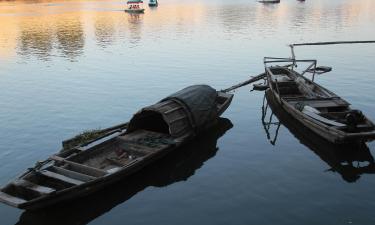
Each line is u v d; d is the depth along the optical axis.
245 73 40.81
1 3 150.25
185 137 22.03
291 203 17.27
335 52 49.19
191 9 115.75
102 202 17.78
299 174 19.83
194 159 21.78
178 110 22.48
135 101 32.62
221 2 141.88
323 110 24.55
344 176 19.52
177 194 18.41
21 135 25.89
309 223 15.84
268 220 16.14
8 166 21.61
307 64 43.75
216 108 25.48
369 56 46.41
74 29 77.06
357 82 35.97
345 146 22.69
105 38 65.69
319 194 17.92
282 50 51.25
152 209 17.31
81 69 44.34
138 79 39.31
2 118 29.19
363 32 62.59
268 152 22.45
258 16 91.94
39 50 56.56
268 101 31.61
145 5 132.75
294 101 26.52
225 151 22.75
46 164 19.28
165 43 59.47
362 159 21.30
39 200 15.45
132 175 20.00
